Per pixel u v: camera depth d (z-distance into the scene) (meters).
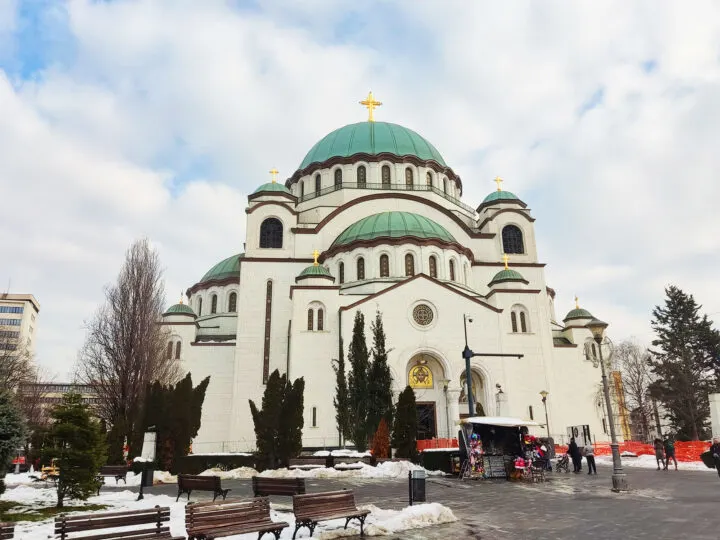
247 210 57.00
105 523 10.38
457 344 46.38
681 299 77.25
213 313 67.62
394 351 45.41
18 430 16.30
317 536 12.77
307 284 48.94
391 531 13.24
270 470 30.78
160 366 41.91
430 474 30.59
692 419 67.62
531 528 13.66
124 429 36.28
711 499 18.30
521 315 50.59
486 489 23.17
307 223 60.12
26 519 15.76
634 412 80.44
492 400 45.47
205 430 53.16
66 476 18.39
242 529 11.45
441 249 52.44
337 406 43.31
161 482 28.11
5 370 60.34
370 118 69.88
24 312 118.50
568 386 55.75
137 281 41.19
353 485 24.95
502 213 60.75
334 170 63.25
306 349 46.16
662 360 75.12
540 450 32.22
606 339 59.06
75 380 46.72
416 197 59.44
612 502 18.27
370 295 46.84
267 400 32.94
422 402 45.81
